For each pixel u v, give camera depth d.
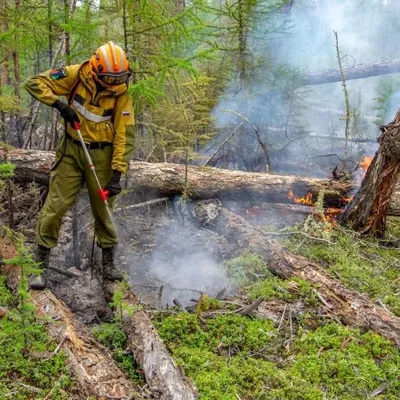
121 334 3.58
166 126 6.01
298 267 4.63
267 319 3.98
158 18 4.42
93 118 3.79
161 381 2.99
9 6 4.87
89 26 4.35
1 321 3.48
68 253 5.11
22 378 3.01
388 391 3.29
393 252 5.65
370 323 3.93
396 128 5.32
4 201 5.55
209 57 4.63
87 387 2.95
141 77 4.69
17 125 6.66
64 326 3.40
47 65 7.09
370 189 5.71
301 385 3.25
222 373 3.30
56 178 3.96
